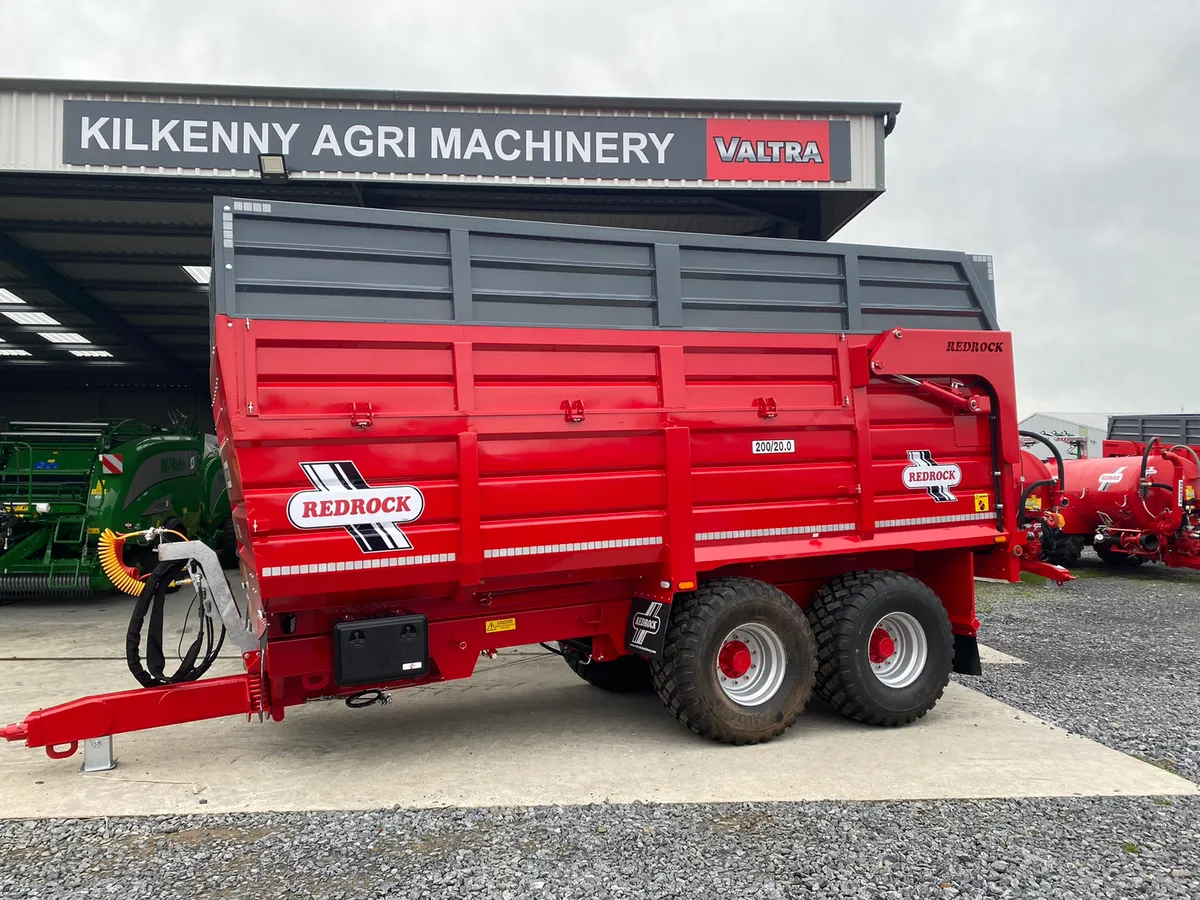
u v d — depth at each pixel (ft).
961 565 17.80
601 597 15.64
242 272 12.51
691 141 29.30
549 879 10.12
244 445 11.93
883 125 30.19
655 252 15.11
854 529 16.34
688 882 10.05
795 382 15.99
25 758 14.48
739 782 13.25
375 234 13.44
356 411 12.51
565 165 28.84
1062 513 41.60
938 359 16.72
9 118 26.86
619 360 14.55
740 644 15.35
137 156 27.35
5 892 9.85
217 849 10.95
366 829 11.54
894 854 10.74
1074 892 9.84
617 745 15.12
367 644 12.97
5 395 72.59
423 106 28.30
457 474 13.21
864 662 15.81
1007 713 17.13
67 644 24.77
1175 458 38.65
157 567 14.08
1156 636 25.20
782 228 37.83
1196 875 10.24
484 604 14.67
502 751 14.83
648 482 14.60
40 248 40.65
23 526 31.89
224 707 13.55
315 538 12.28
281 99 27.78
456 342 13.32
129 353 62.90
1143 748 14.97
